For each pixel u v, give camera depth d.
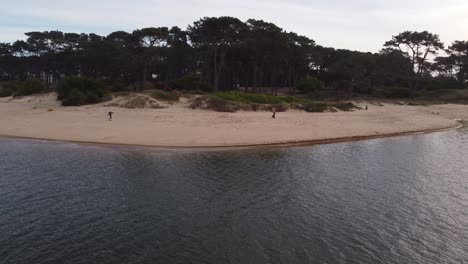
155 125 47.31
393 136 47.16
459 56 147.50
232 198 22.55
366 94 115.31
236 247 16.58
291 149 36.81
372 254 16.17
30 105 72.69
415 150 37.91
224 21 88.81
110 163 30.14
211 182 25.59
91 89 74.44
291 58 108.06
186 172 27.91
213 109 62.97
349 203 21.95
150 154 33.44
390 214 20.39
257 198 22.62
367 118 61.75
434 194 23.72
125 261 15.41
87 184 24.78
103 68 117.81
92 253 15.98
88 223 18.83
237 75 116.25
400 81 130.00
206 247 16.56
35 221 18.98
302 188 24.61
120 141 38.31
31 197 22.27
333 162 31.83
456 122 65.31
